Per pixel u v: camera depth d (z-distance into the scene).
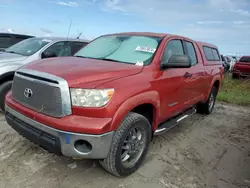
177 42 4.01
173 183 2.86
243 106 7.80
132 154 2.96
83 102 2.37
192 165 3.35
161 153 3.63
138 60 3.29
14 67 4.76
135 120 2.73
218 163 3.50
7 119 2.99
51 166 2.99
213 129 5.08
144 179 2.88
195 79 4.40
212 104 6.27
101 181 2.77
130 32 4.12
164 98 3.35
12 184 2.59
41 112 2.53
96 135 2.33
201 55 4.98
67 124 2.32
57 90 2.38
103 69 2.76
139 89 2.76
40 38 6.05
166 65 3.29
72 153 2.39
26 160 3.08
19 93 2.82
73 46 6.32
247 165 3.51
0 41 8.80
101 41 4.10
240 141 4.50
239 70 13.78
